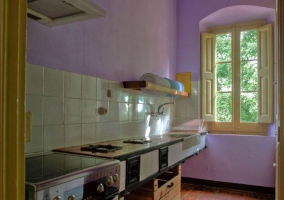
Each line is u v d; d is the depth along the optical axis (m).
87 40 2.02
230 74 3.76
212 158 3.62
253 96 3.60
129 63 2.62
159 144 2.06
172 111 3.76
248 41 3.66
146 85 2.36
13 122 0.56
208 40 3.84
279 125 0.81
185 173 3.79
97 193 1.21
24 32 0.60
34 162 1.32
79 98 1.92
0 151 0.53
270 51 3.36
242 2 3.44
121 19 2.49
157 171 2.01
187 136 2.90
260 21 3.59
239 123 3.67
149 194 1.99
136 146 1.93
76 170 1.13
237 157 3.47
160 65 3.38
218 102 3.82
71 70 1.85
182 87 3.37
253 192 3.34
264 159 3.32
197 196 3.20
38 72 1.59
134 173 1.65
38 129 1.58
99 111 2.13
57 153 1.59
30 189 0.90
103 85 2.19
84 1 1.36
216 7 3.64
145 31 2.97
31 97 1.54
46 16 1.52
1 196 0.53
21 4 0.58
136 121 2.71
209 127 3.85
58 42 1.75
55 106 1.71
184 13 3.90
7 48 0.55
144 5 2.96
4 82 0.54
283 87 0.81
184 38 3.89
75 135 1.87
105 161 1.35
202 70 3.80
